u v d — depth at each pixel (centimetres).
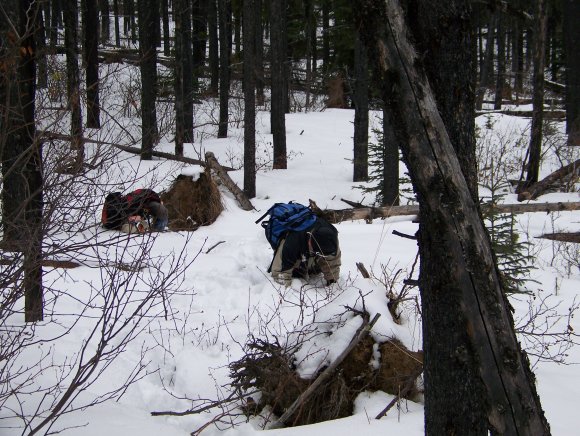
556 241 958
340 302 473
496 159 1592
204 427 390
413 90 219
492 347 223
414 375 426
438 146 221
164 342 534
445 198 223
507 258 639
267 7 2638
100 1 3006
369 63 229
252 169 1402
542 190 1341
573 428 374
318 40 3872
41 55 474
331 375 427
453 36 232
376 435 369
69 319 552
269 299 644
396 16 217
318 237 679
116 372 469
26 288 386
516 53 3250
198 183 1080
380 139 1355
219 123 1948
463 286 223
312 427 388
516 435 223
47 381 417
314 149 1947
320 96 3031
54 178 370
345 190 1498
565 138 1905
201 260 786
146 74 1348
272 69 1820
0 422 347
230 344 539
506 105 2902
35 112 399
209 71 3212
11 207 391
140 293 635
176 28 1598
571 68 1895
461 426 237
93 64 1225
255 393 457
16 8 432
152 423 374
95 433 340
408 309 512
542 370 482
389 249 865
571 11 1872
